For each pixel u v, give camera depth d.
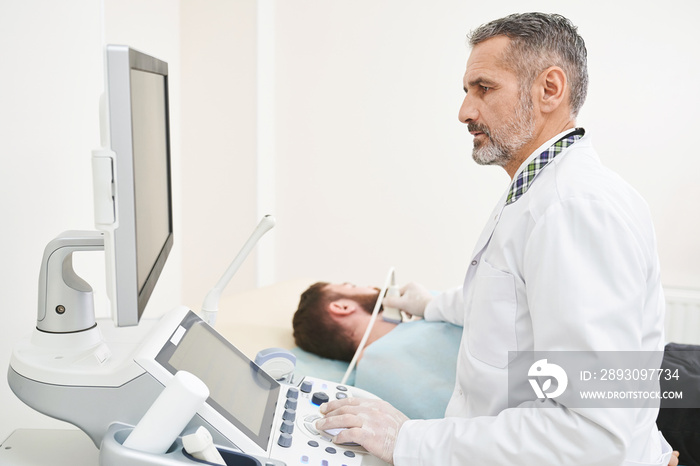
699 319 2.31
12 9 1.02
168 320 0.85
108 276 0.65
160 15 2.40
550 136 1.02
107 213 0.63
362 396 1.03
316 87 2.72
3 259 1.01
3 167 1.01
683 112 2.33
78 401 0.73
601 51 2.38
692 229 2.37
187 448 0.69
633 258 0.81
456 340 1.38
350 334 1.47
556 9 2.43
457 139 2.62
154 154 0.86
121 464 0.67
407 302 1.54
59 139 1.17
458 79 2.59
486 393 0.96
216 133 2.63
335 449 0.84
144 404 0.73
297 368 1.41
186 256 2.73
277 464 0.74
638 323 0.81
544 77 0.98
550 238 0.84
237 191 2.64
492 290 0.95
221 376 0.85
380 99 2.67
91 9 1.29
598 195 0.84
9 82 1.02
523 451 0.81
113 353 0.81
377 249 2.77
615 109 2.39
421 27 2.60
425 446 0.87
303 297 1.58
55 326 0.80
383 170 2.71
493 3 2.52
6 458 0.78
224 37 2.56
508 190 1.02
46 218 1.14
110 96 0.62
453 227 2.68
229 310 1.73
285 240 2.85
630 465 0.91
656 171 2.39
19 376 0.75
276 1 2.68
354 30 2.66
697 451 1.26
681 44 2.31
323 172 2.77
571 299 0.80
